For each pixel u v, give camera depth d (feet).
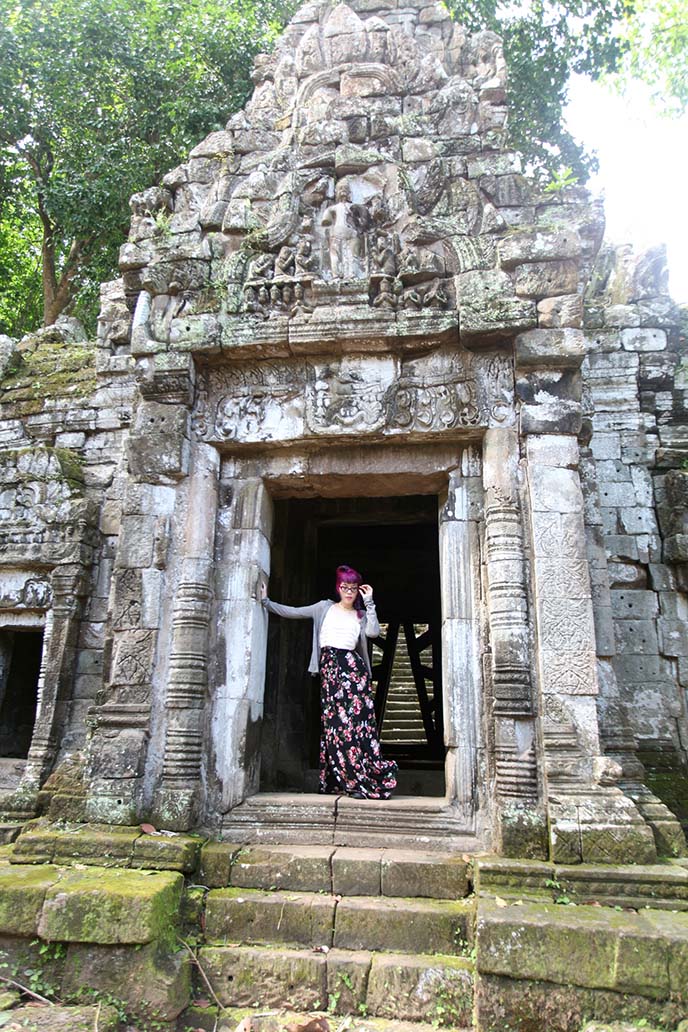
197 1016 14.02
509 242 19.06
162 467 19.67
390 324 19.26
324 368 20.01
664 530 28.19
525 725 16.74
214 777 18.20
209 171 22.74
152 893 14.28
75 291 58.70
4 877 15.16
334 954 14.65
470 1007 13.65
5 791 28.43
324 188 21.12
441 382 19.49
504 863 15.16
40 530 30.94
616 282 32.94
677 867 15.07
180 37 50.75
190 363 20.15
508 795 16.28
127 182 50.16
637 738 26.55
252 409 20.20
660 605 27.73
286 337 19.53
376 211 20.49
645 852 15.19
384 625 48.80
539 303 18.76
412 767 31.22
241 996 14.38
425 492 21.03
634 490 28.86
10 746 32.24
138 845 16.24
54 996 13.83
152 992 13.64
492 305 18.71
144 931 13.87
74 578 29.89
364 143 21.50
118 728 18.13
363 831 17.31
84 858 16.35
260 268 20.48
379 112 21.65
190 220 21.97
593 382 30.17
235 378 20.57
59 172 54.13
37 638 34.24
